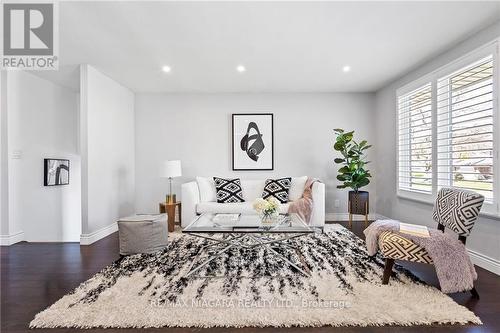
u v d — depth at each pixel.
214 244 3.36
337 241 3.46
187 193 4.20
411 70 3.80
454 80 2.99
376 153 4.90
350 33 2.71
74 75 3.97
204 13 2.33
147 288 2.20
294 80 4.24
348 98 4.93
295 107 4.94
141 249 3.03
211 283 2.27
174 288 2.19
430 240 2.15
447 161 3.12
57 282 2.38
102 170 3.92
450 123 3.00
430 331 1.66
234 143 4.94
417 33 2.72
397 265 2.68
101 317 1.80
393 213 4.39
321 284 2.24
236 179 4.69
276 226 2.63
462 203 2.24
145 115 4.96
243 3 2.19
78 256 3.08
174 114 4.98
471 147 2.77
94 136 3.71
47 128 4.21
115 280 2.36
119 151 4.42
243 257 2.88
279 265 2.65
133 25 2.52
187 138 4.98
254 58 3.35
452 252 2.09
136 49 3.06
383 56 3.30
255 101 4.95
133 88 4.68
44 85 4.15
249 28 2.60
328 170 4.95
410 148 3.81
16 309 1.94
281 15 2.37
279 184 4.50
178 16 2.38
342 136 4.25
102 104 3.91
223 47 3.02
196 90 4.80
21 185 3.80
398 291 2.12
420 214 3.67
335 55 3.26
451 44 2.98
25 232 3.84
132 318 1.79
